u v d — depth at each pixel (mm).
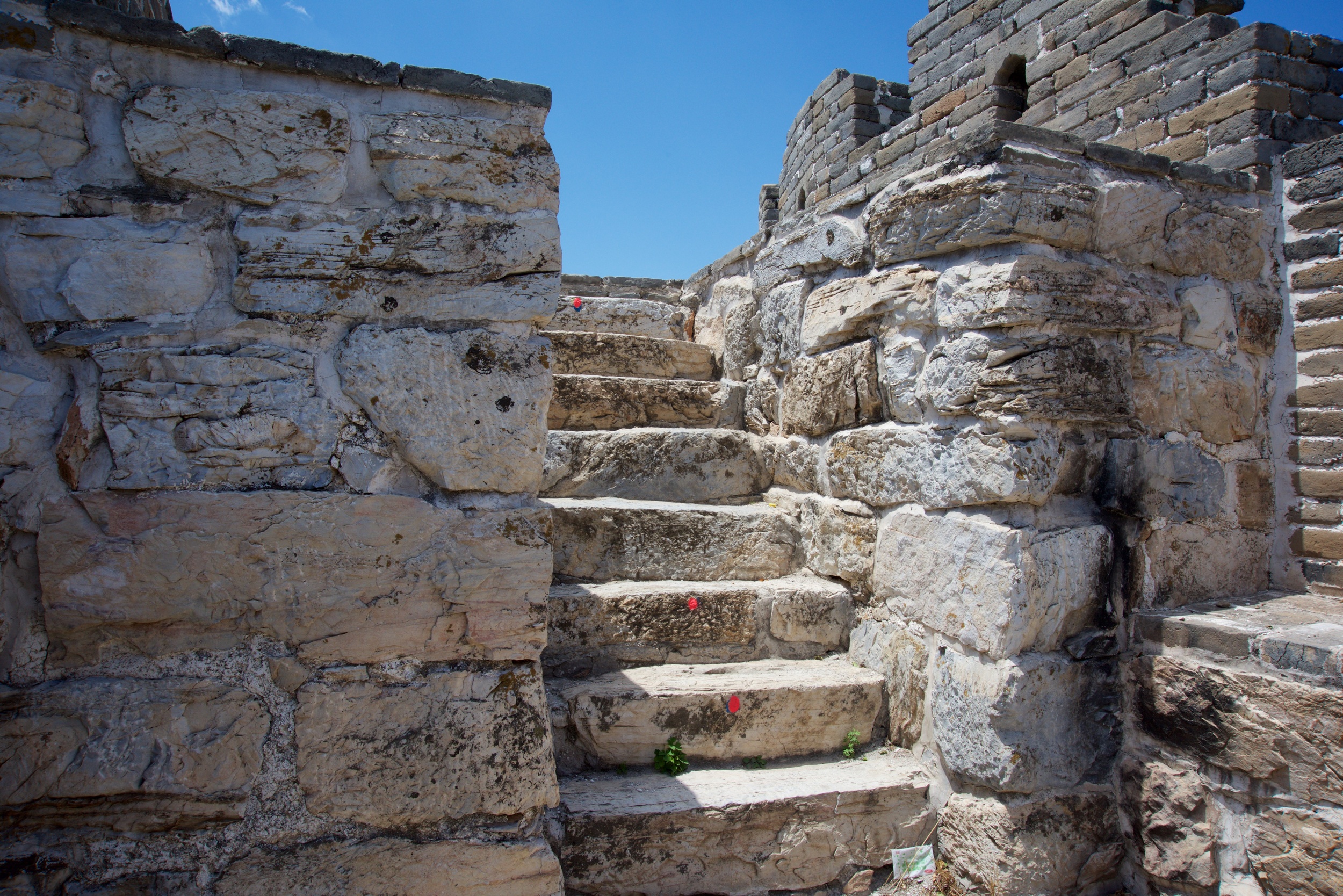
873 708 2791
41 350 1722
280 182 1843
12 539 1708
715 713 2609
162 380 1776
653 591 2883
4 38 1674
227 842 1791
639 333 5066
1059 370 2361
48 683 1726
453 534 1932
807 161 6328
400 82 1907
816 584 3127
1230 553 2709
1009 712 2301
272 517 1825
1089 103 3447
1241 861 2176
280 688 1835
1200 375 2643
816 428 3283
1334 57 2889
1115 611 2520
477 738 1930
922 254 2652
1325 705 1990
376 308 1907
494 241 1973
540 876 1962
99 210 1749
